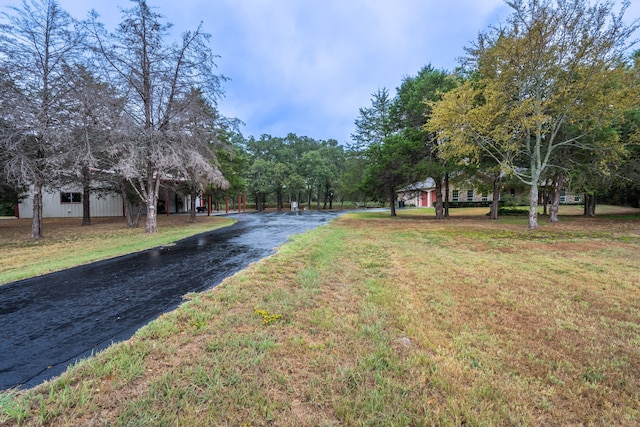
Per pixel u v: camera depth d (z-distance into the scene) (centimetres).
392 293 427
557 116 1181
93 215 2469
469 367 244
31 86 1048
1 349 278
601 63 1010
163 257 707
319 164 4156
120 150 1135
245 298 400
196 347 271
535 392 216
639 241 889
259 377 227
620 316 349
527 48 1055
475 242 905
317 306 374
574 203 3353
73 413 190
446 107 1212
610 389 220
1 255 761
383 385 220
